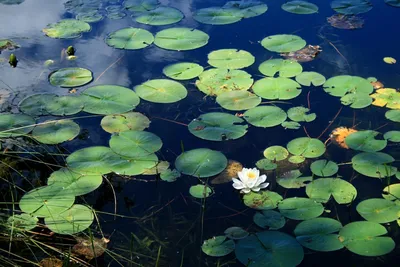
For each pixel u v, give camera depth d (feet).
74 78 8.36
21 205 6.45
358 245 6.05
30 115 7.63
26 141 7.28
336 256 6.05
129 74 8.49
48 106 7.76
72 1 10.55
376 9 10.16
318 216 6.38
